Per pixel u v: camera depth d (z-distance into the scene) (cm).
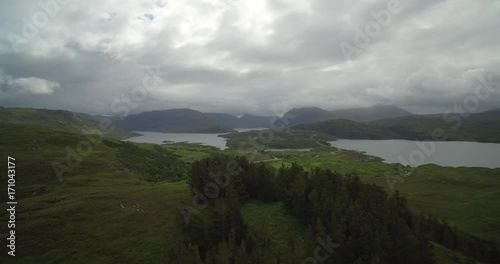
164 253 6488
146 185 12362
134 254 6544
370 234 5475
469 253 8312
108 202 9306
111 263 6303
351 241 5609
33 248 6869
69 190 10831
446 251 7350
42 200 9569
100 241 7106
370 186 8088
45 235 7362
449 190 15812
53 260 6412
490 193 14588
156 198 9506
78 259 6444
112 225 7819
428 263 5747
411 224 7738
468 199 14000
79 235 7375
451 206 13000
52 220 8044
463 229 10256
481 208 12406
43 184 11525
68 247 6881
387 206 6544
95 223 7956
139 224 7819
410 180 17988
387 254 5409
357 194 7812
